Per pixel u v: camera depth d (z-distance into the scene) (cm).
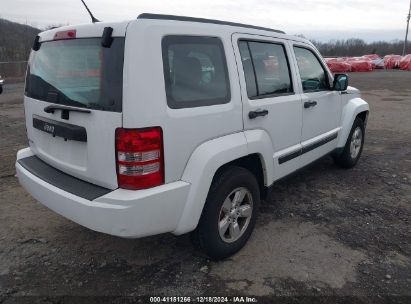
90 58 253
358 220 388
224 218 307
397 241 347
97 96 249
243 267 307
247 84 317
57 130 282
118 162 244
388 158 610
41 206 417
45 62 302
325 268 305
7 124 888
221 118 286
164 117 247
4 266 306
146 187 247
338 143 502
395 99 1345
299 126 393
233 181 300
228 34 304
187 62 266
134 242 343
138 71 234
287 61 377
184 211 268
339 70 2869
